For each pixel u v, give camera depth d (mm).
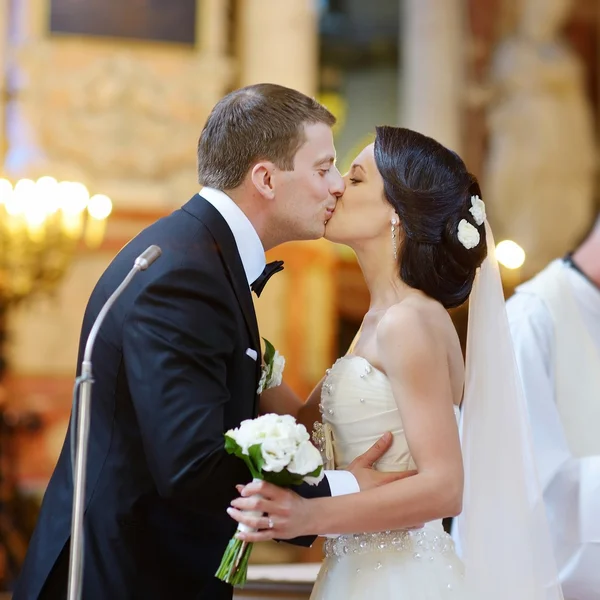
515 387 3982
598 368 4684
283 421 3158
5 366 9250
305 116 3668
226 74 13164
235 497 3248
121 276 3463
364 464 3529
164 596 3430
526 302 4816
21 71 12477
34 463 11656
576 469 4496
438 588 3582
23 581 3492
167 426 3184
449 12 14453
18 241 8555
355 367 3697
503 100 14492
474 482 3902
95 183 12508
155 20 12914
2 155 12375
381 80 14484
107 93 12617
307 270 13258
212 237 3494
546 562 3895
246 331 3506
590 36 14758
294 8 13555
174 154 12828
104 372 3432
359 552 3625
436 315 3623
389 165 3754
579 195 14438
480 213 3801
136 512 3416
